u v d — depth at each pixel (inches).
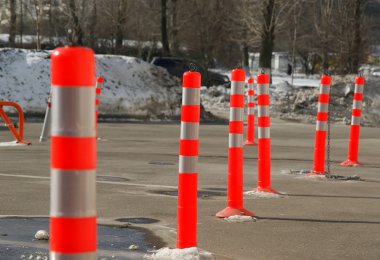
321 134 526.6
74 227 119.6
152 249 274.1
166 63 2153.1
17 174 505.7
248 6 2210.9
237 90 339.0
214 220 344.8
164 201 398.9
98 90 768.3
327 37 2568.9
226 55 3412.9
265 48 2138.3
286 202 407.8
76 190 119.6
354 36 2252.7
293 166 610.5
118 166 572.7
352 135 628.1
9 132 887.1
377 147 832.9
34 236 292.8
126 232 307.6
